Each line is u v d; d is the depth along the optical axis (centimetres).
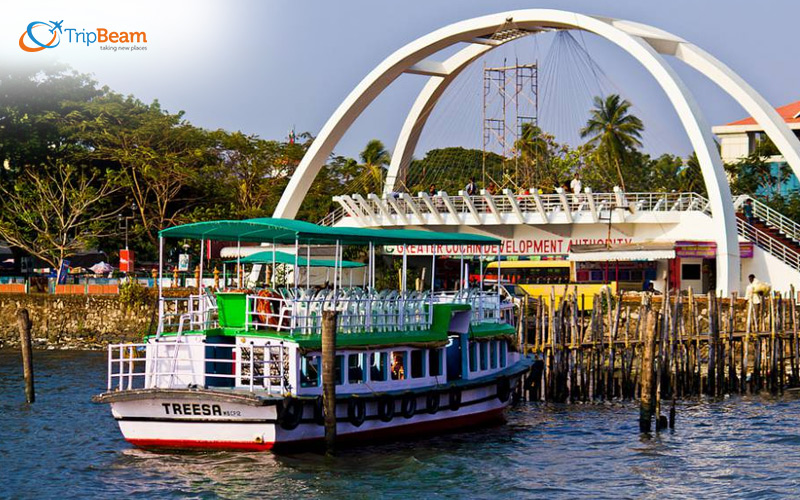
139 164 7425
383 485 2659
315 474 2711
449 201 6222
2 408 3794
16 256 7988
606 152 8806
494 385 3438
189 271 7006
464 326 3372
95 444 3133
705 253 5703
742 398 4272
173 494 2555
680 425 3606
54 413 3688
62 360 5447
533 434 3378
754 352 4525
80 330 6353
